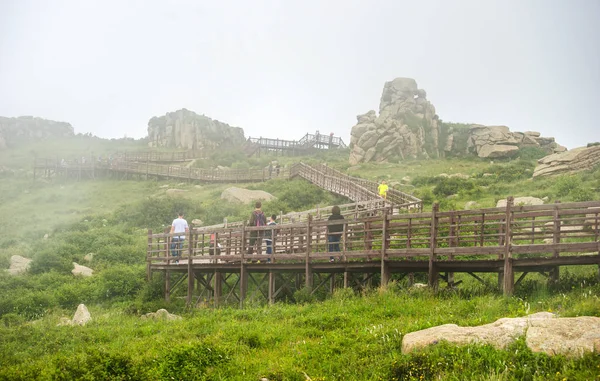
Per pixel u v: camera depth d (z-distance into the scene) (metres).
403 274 20.56
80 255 31.45
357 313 15.47
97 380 11.05
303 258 19.92
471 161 62.75
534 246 14.81
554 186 34.38
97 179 72.12
